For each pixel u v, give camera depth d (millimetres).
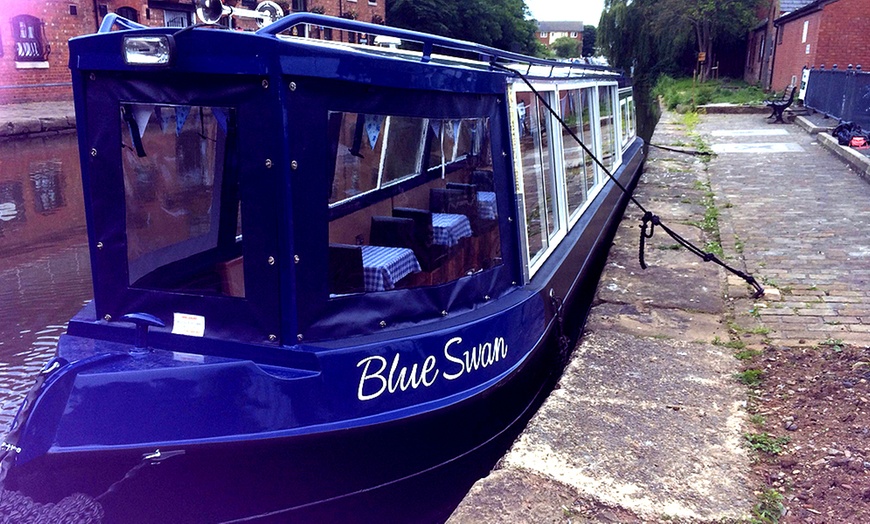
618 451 3896
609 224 8984
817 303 6324
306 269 3537
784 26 34125
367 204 4684
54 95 28234
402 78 3721
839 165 13555
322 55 3379
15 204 13477
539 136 5512
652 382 4762
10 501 3232
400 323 3943
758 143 17344
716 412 4367
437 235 4809
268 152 3377
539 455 3836
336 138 4199
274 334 3584
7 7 26219
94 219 3785
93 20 29281
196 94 3451
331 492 3684
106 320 3889
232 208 3721
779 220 9312
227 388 3387
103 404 3307
